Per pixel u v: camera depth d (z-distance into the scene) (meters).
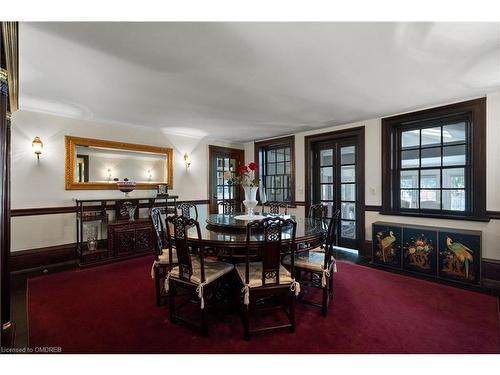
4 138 1.58
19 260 3.55
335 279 3.28
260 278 2.13
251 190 3.27
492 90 3.04
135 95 3.08
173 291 2.27
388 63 2.33
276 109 3.70
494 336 2.02
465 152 3.44
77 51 2.08
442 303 2.59
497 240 3.12
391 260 3.68
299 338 2.01
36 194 3.67
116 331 2.12
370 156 4.29
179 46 2.02
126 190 4.24
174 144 5.25
